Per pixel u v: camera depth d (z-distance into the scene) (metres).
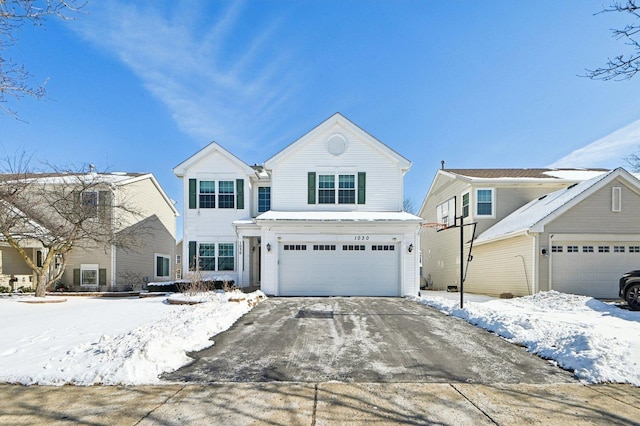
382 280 14.97
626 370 5.09
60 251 15.16
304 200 17.03
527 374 5.20
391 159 17.11
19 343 6.60
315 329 7.95
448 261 22.17
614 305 11.03
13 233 14.12
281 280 14.95
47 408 4.06
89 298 14.80
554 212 14.34
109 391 4.53
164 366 5.32
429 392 4.53
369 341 6.95
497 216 19.00
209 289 14.91
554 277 14.41
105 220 17.44
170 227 25.89
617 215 14.48
